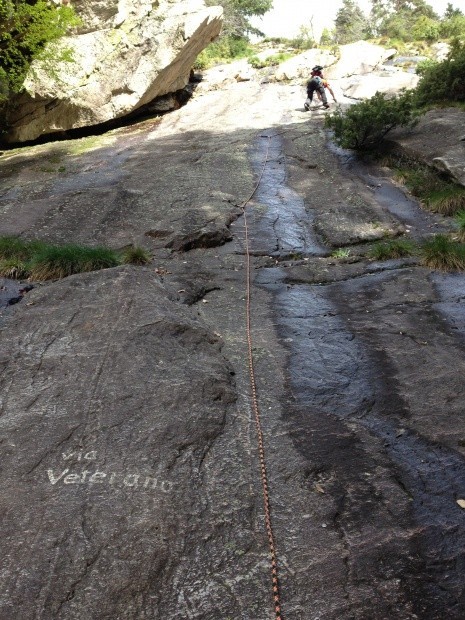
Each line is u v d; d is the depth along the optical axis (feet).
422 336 17.80
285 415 13.75
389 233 28.91
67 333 16.58
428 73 47.98
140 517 9.91
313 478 11.42
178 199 33.65
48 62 53.31
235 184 37.24
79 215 31.99
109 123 60.80
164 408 13.10
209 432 12.54
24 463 11.21
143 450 11.71
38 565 8.91
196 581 8.88
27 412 12.91
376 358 16.65
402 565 9.22
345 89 65.41
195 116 60.54
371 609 8.42
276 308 20.62
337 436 12.89
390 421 13.60
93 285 19.72
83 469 11.10
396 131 42.78
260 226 30.42
